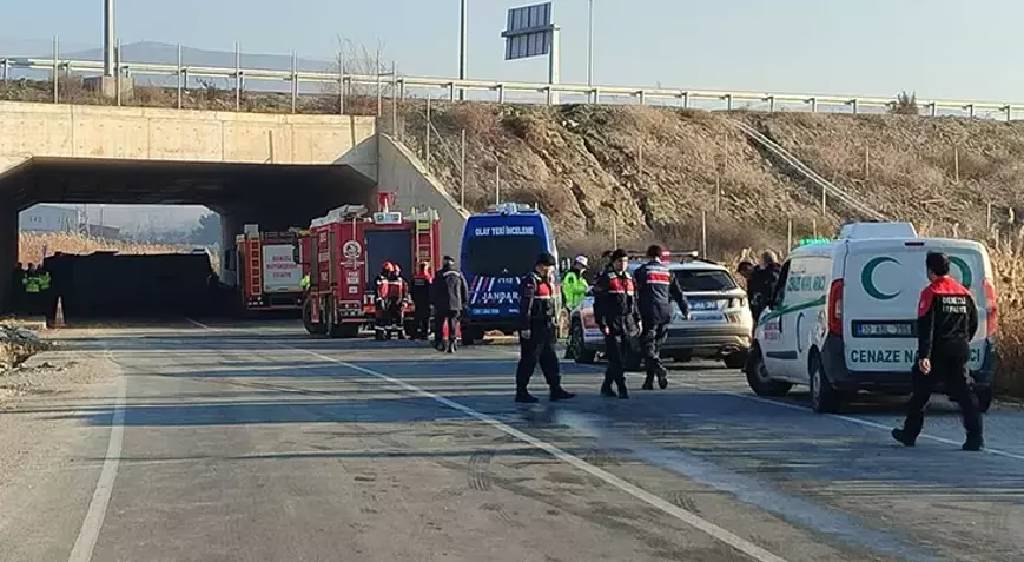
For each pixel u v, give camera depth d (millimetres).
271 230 60812
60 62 46562
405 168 44250
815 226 47250
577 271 29953
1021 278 18688
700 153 53094
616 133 53094
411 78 52000
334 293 34156
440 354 27000
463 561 8008
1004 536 8602
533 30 63375
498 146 50375
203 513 9625
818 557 8023
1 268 52969
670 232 45156
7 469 11797
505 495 10227
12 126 41688
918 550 8203
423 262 33062
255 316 50750
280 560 8094
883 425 14352
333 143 46219
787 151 55344
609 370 17547
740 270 22438
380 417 15391
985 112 63594
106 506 9945
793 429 14047
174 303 59656
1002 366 17969
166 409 16547
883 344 14805
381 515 9477
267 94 50156
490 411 15914
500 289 29719
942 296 12422
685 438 13383
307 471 11484
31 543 8664
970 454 12188
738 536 8625
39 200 60719
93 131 42750
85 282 58531
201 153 44188
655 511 9508
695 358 22375
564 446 12852
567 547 8367
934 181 54375
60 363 25297
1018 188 54594
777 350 16953
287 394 18281
